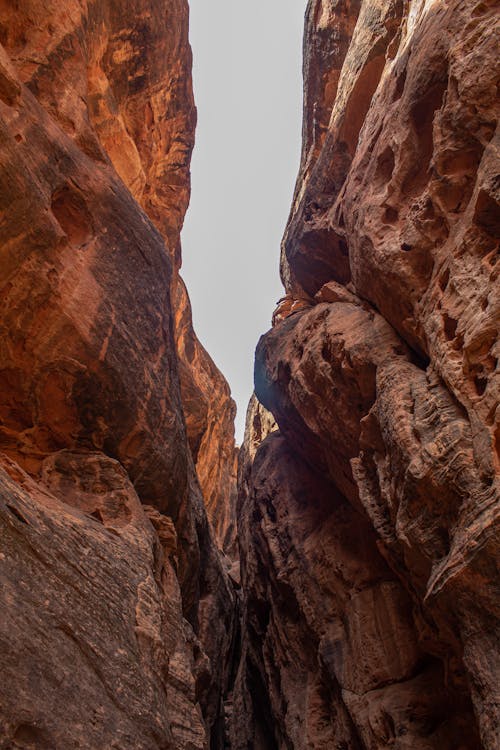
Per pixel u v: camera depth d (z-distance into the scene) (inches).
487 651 242.2
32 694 173.8
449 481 274.1
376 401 372.8
